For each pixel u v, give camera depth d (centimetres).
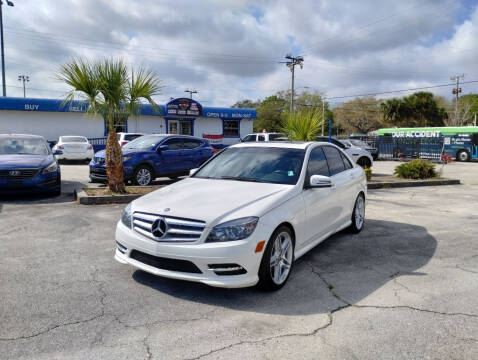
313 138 1266
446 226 695
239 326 322
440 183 1348
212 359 275
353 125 6328
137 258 390
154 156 1137
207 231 354
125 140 2002
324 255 518
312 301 373
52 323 322
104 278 422
